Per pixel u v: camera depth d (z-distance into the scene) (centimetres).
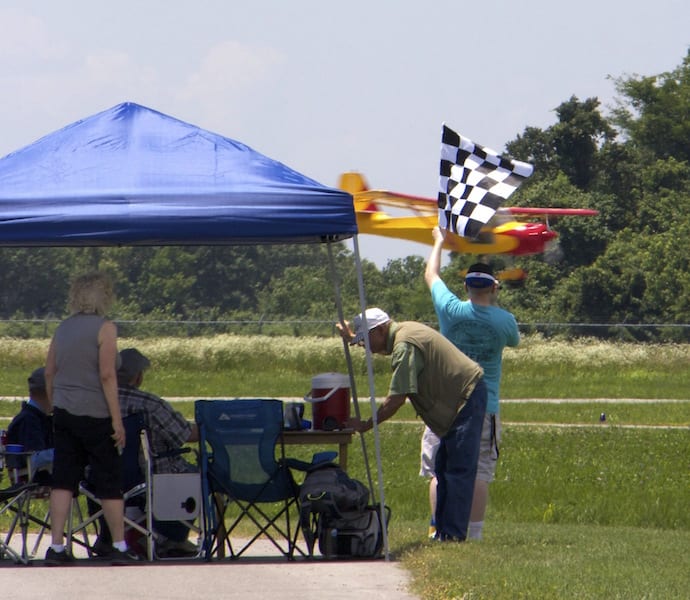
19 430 3262
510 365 15525
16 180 3080
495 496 4900
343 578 2791
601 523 4425
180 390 11844
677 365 16000
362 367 14825
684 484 5409
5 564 3039
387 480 5359
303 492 3116
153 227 3019
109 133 3212
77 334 2942
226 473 3153
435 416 3189
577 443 7312
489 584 2595
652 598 2502
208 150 3178
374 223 8744
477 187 3416
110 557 3112
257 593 2619
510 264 18588
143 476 3145
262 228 3038
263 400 3180
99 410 2947
